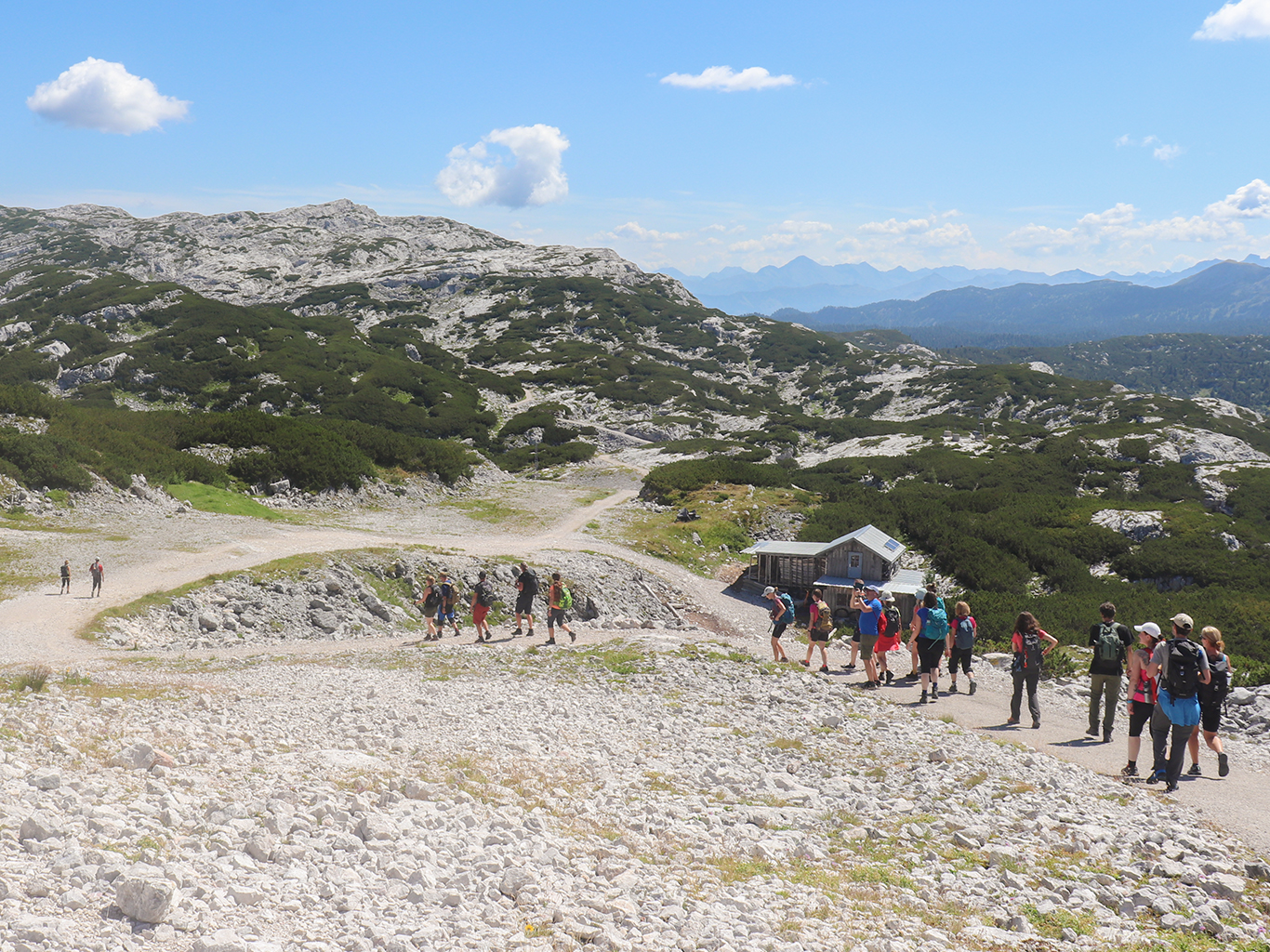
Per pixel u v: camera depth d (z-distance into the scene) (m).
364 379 120.75
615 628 28.45
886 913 6.57
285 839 6.51
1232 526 53.12
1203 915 6.92
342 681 17.06
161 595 28.81
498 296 198.62
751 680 18.94
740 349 184.75
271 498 55.19
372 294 198.38
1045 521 57.22
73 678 15.48
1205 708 11.75
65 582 28.59
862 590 20.19
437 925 5.28
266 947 4.55
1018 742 14.23
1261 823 9.80
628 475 91.94
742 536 57.00
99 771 7.83
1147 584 47.53
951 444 100.56
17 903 4.62
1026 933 6.39
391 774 9.37
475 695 15.88
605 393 137.12
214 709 12.51
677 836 8.19
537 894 6.08
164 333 125.50
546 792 9.33
